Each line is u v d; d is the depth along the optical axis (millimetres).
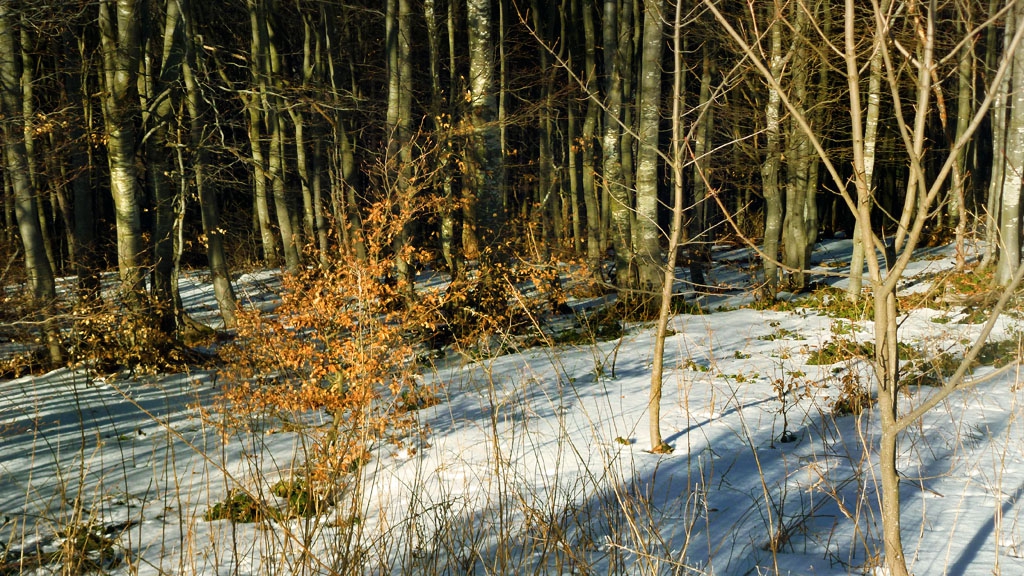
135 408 9930
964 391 7891
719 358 11102
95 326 11914
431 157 16281
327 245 19625
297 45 27203
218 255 16656
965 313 12188
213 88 17016
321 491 5496
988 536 4336
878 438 6609
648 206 15055
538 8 23469
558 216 25734
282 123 21219
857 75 3023
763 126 16312
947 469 5652
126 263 12688
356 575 4137
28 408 10047
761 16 11773
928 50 2820
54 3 12492
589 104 21266
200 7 20062
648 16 14375
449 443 7250
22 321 10867
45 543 5402
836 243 29594
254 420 8117
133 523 5805
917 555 4090
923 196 3004
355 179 18172
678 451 6730
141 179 27078
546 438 7270
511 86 22250
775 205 16438
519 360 11477
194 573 4402
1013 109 12328
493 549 4672
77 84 17359
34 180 13805
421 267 18828
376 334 6781
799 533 4602
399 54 16078
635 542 4199
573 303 17641
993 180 15305
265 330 7117
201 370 12180
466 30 25141
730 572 4051
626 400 8812
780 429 7262
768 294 16484
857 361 8961
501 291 13758
